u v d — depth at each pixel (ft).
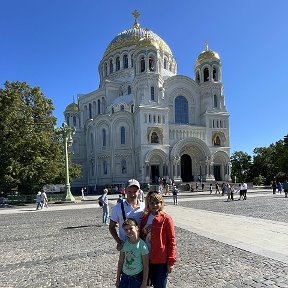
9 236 60.64
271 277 30.50
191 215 82.84
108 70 323.78
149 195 21.50
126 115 259.60
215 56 276.62
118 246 21.91
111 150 259.39
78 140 305.73
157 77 251.39
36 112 174.29
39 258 42.27
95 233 60.59
